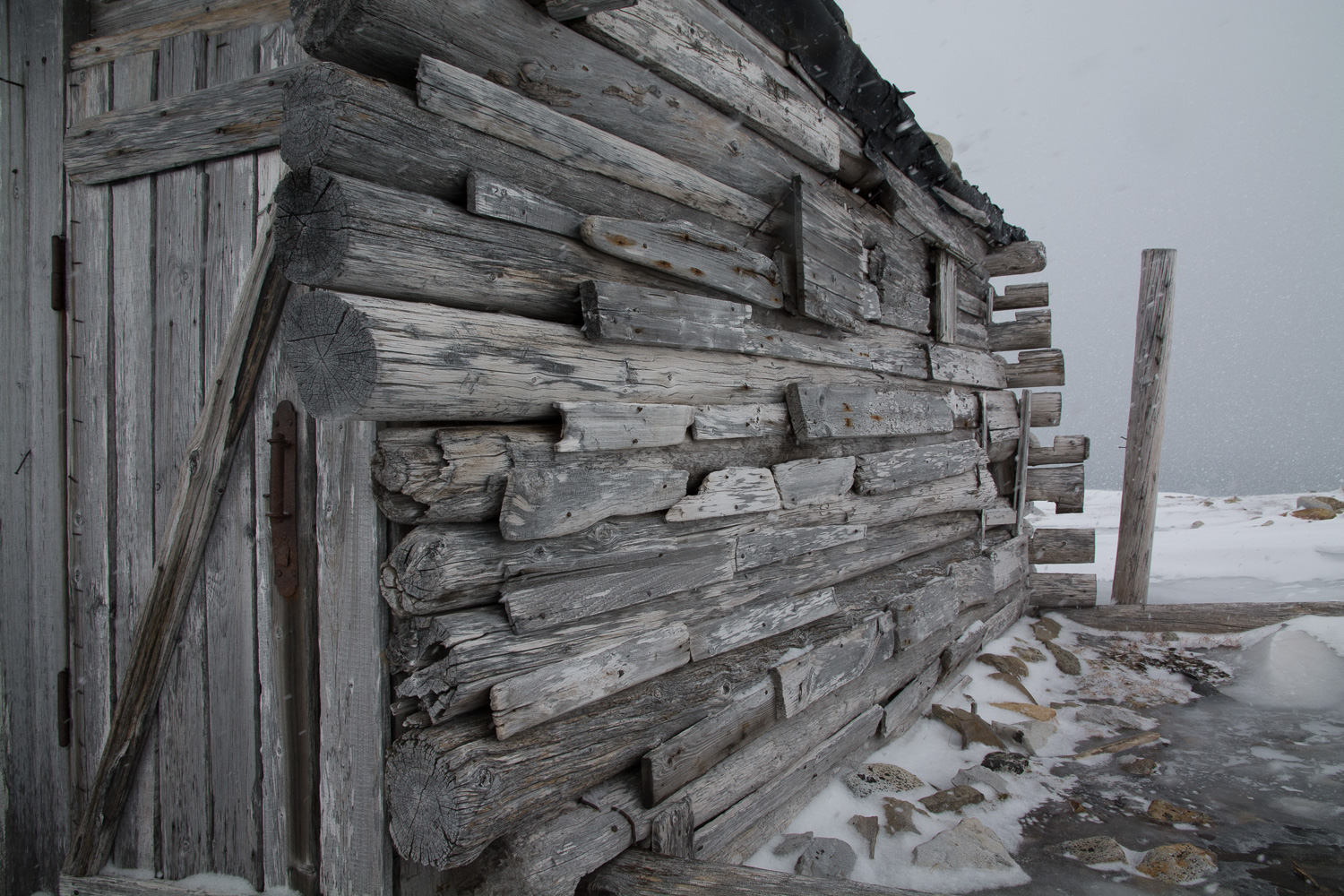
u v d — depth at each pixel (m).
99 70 2.65
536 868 1.97
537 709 1.98
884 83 3.54
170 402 2.53
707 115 2.71
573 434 2.09
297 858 2.26
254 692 2.35
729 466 2.80
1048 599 6.16
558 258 2.17
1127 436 6.26
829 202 3.42
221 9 2.47
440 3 1.79
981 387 5.47
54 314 2.74
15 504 2.82
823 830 2.96
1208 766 3.65
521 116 2.00
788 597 3.07
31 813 2.85
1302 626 5.02
